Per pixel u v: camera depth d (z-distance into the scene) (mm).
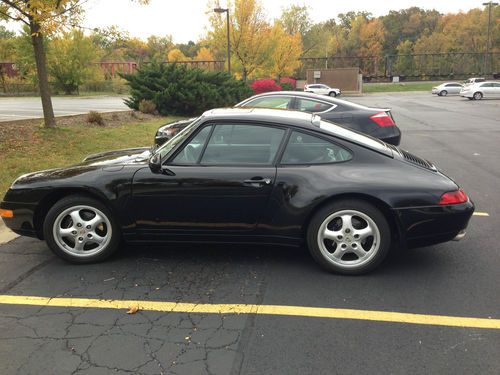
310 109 8430
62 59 40531
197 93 17141
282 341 2938
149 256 4332
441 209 3703
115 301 3496
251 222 3904
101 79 48781
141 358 2766
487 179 7660
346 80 56781
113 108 22203
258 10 32625
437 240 3826
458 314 3270
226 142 3959
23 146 9031
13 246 4660
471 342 2918
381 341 2934
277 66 43938
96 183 3932
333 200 3770
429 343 2908
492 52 72688
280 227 3863
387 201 3676
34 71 40094
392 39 113000
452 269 4031
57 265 4164
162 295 3582
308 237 3857
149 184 3896
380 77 75438
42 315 3299
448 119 18969
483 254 4371
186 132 4105
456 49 85250
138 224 4012
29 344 2928
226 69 33406
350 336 2992
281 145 3908
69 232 4059
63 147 9320
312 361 2723
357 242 3799
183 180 3865
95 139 10398
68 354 2812
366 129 8133
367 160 3857
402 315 3254
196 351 2834
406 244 3811
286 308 3361
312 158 3879
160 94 16750
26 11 9125
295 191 3770
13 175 7082
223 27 32375
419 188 3705
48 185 3996
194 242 4051
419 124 16953
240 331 3062
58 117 13188
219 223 3932
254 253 4391
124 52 83500
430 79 76562
